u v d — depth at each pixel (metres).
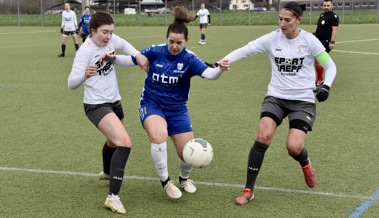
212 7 77.94
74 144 10.39
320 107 13.82
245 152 9.75
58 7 79.88
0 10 76.50
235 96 15.65
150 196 7.44
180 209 6.92
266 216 6.66
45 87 17.62
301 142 6.98
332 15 17.06
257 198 7.34
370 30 50.12
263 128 7.02
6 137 10.97
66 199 7.31
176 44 6.86
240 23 66.94
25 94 16.27
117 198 6.83
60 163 9.09
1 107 14.23
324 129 11.45
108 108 7.07
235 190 7.68
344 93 15.88
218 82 18.42
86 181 8.12
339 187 7.77
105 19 6.84
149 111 7.16
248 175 7.14
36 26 67.44
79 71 6.88
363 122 12.08
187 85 7.23
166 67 7.04
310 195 7.44
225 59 6.95
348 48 31.17
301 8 7.05
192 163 6.85
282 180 8.12
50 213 6.78
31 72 21.70
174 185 7.43
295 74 7.22
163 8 85.62
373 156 9.37
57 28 62.06
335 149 9.86
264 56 27.41
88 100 7.08
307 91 7.25
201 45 34.78
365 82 17.97
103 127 6.92
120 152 6.77
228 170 8.66
